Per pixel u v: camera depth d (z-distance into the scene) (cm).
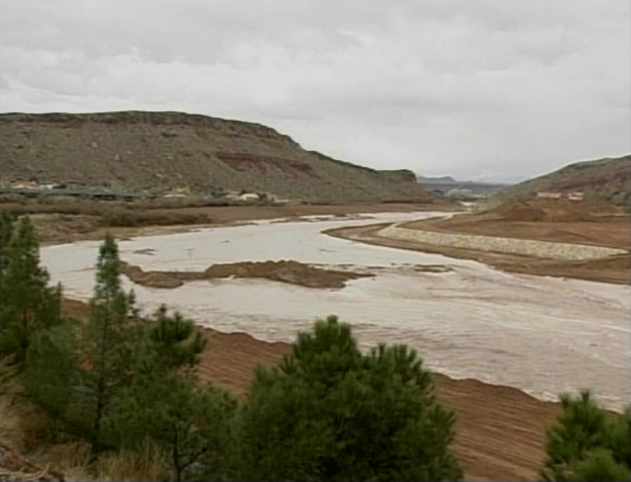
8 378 892
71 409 786
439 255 4850
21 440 759
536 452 1123
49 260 4134
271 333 2166
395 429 563
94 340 795
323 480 554
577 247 4681
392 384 573
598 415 517
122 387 782
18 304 954
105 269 819
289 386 565
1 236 1088
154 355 728
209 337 2042
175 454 672
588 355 1909
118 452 723
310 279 3359
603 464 449
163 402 674
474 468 1009
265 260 4375
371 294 3033
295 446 543
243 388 1465
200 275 3478
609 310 2655
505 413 1362
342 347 598
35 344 832
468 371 1723
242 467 573
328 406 555
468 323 2358
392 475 554
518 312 2591
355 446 556
